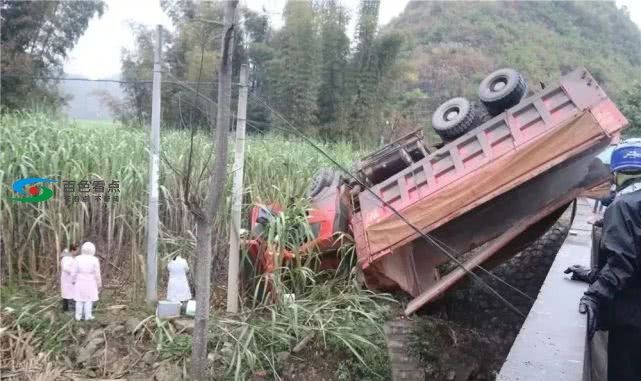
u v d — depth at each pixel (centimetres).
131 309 707
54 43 1725
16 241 766
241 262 713
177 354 625
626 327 295
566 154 667
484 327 781
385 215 705
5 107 1438
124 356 633
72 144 830
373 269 716
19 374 607
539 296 391
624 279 269
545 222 761
